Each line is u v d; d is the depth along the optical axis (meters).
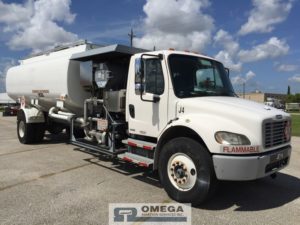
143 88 6.16
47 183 6.32
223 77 6.72
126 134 7.15
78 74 9.05
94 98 8.18
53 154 9.17
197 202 5.11
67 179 6.62
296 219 4.79
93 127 8.13
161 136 5.66
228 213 4.98
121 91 7.04
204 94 6.08
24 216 4.70
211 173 4.96
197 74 6.18
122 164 7.92
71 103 9.12
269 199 5.65
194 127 5.10
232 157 4.78
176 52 6.04
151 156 6.15
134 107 6.48
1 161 8.25
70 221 4.55
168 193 5.50
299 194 5.95
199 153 5.03
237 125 4.94
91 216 4.74
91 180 6.56
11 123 20.72
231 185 6.41
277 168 5.37
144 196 5.64
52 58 10.07
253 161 4.81
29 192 5.77
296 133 16.33
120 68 7.77
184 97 5.78
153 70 6.04
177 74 5.89
